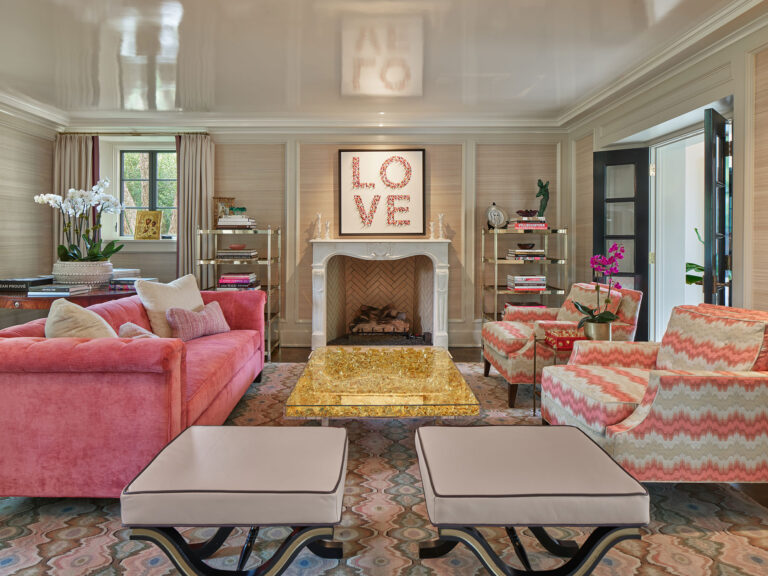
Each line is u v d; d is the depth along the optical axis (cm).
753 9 293
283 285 575
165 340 206
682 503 217
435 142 568
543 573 137
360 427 309
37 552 177
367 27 333
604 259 306
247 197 573
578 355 283
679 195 481
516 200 571
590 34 342
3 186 489
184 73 418
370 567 171
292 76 424
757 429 205
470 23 327
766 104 305
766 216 307
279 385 399
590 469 143
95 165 562
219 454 149
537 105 505
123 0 298
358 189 568
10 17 321
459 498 128
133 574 165
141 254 594
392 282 612
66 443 199
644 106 427
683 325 259
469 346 577
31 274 534
